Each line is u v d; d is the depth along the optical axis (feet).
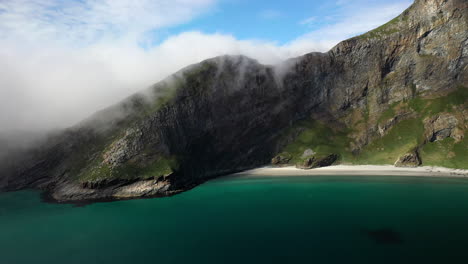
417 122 455.63
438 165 386.11
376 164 431.02
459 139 401.29
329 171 423.23
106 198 324.80
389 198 263.70
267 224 214.48
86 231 218.79
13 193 360.48
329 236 185.78
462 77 461.78
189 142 433.48
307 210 243.40
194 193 336.29
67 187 350.02
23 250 187.21
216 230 208.13
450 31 470.39
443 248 159.94
